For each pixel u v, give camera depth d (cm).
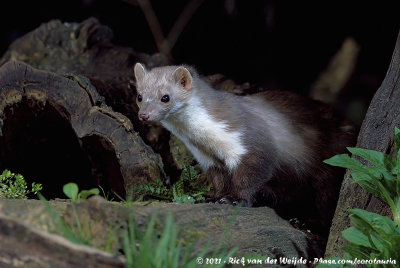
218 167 764
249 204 727
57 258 388
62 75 776
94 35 1091
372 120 616
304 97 883
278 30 1675
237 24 1691
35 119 849
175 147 883
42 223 417
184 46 1725
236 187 733
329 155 806
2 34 1677
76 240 411
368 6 1577
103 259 387
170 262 410
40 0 1698
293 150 779
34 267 390
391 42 1570
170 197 707
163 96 716
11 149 895
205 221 536
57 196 952
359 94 1596
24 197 655
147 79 742
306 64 1703
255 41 1695
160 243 414
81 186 970
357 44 1614
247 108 758
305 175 805
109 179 858
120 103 882
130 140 739
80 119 761
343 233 520
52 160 948
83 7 1708
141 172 734
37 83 784
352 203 595
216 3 1697
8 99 799
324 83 1638
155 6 1755
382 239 498
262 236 566
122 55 1058
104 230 437
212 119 718
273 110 794
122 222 445
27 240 390
